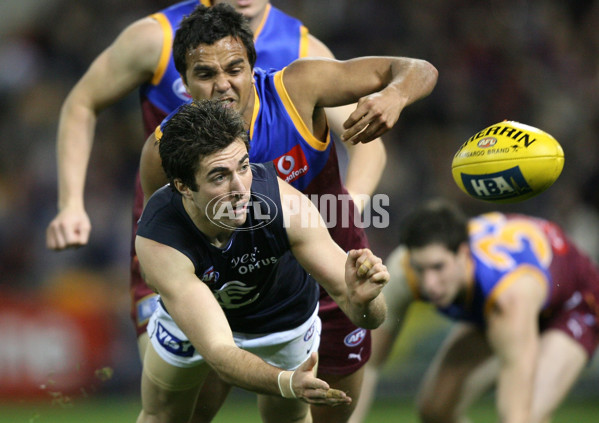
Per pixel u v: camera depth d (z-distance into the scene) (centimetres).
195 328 664
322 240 701
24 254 2367
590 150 2755
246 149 667
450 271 1186
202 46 751
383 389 2097
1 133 2616
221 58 749
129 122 2611
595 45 3052
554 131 2823
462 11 2956
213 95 758
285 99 780
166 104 993
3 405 2047
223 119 655
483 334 1291
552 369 1245
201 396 949
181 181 667
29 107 2664
